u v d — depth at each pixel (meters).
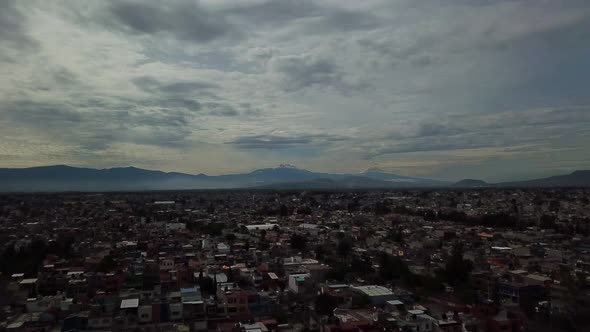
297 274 143.62
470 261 154.38
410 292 130.00
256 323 99.25
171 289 131.88
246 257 176.62
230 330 95.50
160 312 107.44
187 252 189.38
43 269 153.00
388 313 101.25
